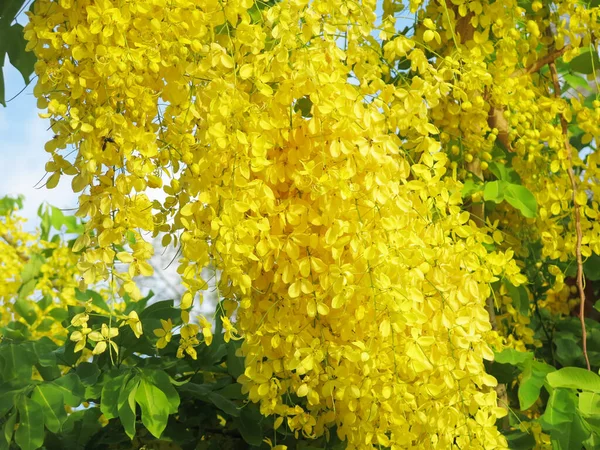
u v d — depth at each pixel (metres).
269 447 1.36
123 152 1.02
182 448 1.42
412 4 1.33
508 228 1.69
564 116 1.44
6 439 1.11
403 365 1.05
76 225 2.59
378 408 1.05
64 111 1.02
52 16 1.04
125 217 1.03
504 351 1.35
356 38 1.09
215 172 1.04
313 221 1.03
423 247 1.05
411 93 1.08
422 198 1.11
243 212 1.02
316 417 1.17
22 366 1.22
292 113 1.07
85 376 1.23
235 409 1.25
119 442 1.37
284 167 1.07
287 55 1.01
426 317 1.02
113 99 1.05
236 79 1.04
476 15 1.37
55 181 1.04
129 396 1.12
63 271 2.42
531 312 1.74
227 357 1.41
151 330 1.35
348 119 1.00
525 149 1.48
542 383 1.30
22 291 2.26
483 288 1.23
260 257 1.07
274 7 1.04
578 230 1.39
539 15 1.54
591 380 1.25
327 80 1.01
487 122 1.55
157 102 1.08
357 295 1.03
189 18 1.04
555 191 1.45
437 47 1.46
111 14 1.00
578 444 1.21
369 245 1.03
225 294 1.12
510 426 1.49
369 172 1.03
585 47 1.47
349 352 1.03
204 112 1.04
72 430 1.38
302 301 1.07
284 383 1.11
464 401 1.07
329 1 1.06
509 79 1.41
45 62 1.07
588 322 1.81
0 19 1.42
